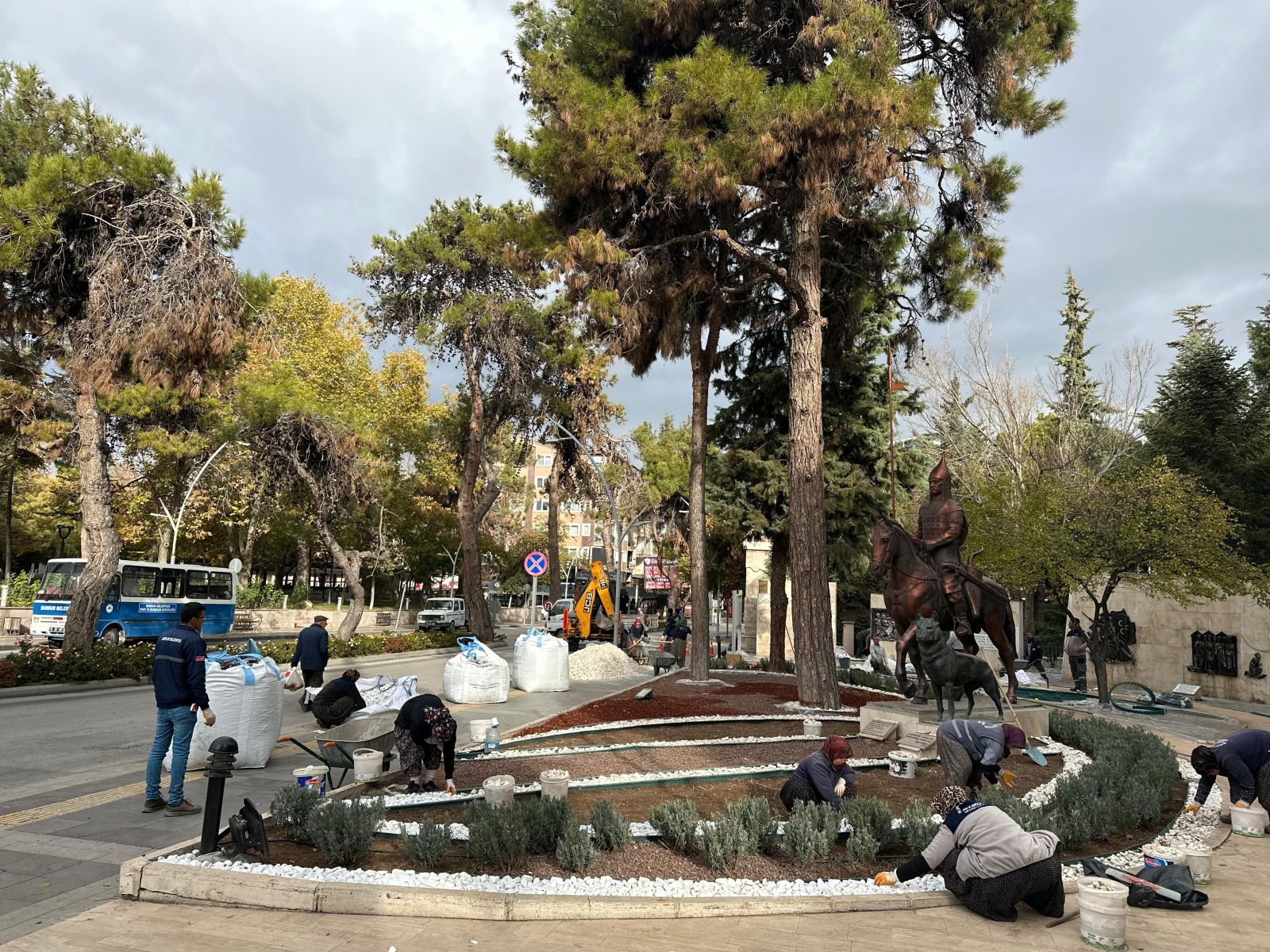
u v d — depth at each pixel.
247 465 33.97
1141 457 33.59
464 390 34.62
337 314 43.56
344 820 5.70
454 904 4.94
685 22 15.52
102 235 18.05
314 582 75.25
